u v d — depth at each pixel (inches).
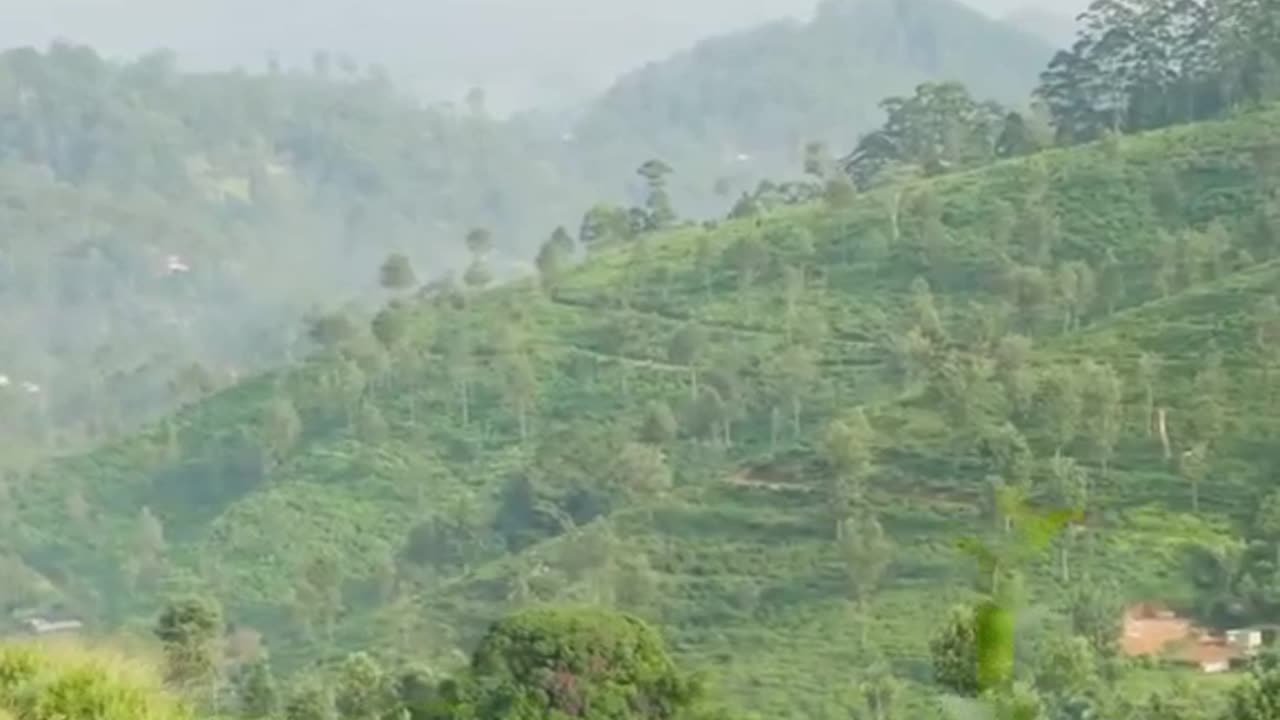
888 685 2726.4
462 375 5137.8
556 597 3531.0
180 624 1577.3
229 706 1968.5
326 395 5226.4
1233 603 2910.9
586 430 4722.0
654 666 1568.7
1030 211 4936.0
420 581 4239.7
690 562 3580.2
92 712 600.7
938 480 3612.2
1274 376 3745.1
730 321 5049.2
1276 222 4613.7
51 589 4763.8
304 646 3769.7
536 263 5920.3
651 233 5984.3
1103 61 5935.0
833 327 4837.6
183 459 5349.4
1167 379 3823.8
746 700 2962.6
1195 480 3410.4
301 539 4635.8
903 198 5305.1
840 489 3619.6
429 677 1879.9
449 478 4751.5
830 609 3257.9
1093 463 3518.7
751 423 4461.1
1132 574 3046.3
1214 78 5674.2
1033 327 4480.8
